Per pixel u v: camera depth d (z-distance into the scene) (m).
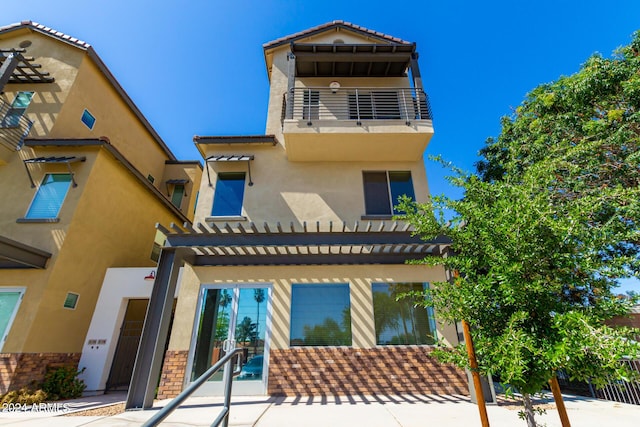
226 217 8.52
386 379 6.82
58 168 9.27
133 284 9.47
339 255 7.95
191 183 15.28
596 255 2.83
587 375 2.48
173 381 6.82
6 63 9.62
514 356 2.39
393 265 7.90
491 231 3.08
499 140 12.14
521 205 2.96
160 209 12.97
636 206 4.54
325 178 9.11
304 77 10.77
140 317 10.05
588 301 2.79
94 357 8.54
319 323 7.40
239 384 6.90
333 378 6.86
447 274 7.17
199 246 6.53
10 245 7.10
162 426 4.46
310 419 4.71
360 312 7.45
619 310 2.63
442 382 6.79
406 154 9.09
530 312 2.82
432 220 3.59
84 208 8.98
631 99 8.29
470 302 3.01
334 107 10.09
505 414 4.96
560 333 2.40
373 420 4.62
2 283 7.81
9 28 11.49
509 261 2.92
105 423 4.72
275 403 5.95
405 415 4.91
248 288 7.76
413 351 7.07
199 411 5.38
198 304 7.60
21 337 7.18
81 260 8.81
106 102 12.05
